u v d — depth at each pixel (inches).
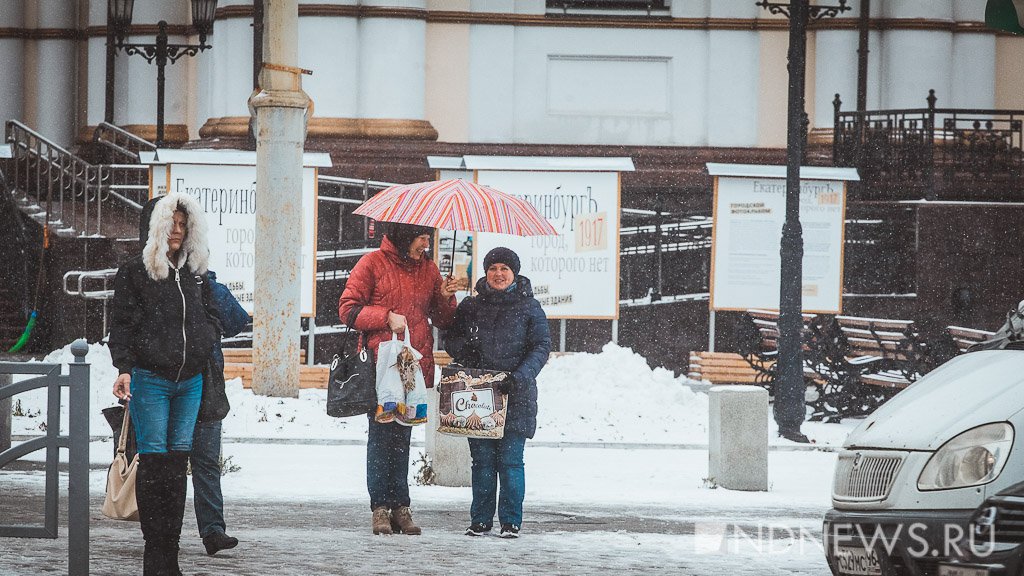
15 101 3405.5
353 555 1017.5
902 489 779.4
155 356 899.4
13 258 2709.2
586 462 1675.7
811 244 2357.3
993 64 3122.5
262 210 2030.0
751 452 1483.8
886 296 2662.4
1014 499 717.3
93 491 1341.0
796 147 1979.6
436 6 3024.1
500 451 1130.7
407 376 1102.4
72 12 3417.8
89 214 2775.6
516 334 1130.0
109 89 3157.0
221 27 3016.7
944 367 888.9
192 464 1007.6
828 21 3046.3
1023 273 2664.9
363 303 1111.6
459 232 2314.2
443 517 1243.2
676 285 2856.8
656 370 2124.8
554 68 3070.9
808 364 2162.9
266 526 1165.1
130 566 958.4
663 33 3073.3
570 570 981.8
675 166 3029.0
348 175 2903.5
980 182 2783.0
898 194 2778.1
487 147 3016.7
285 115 2027.6
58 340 2628.0
